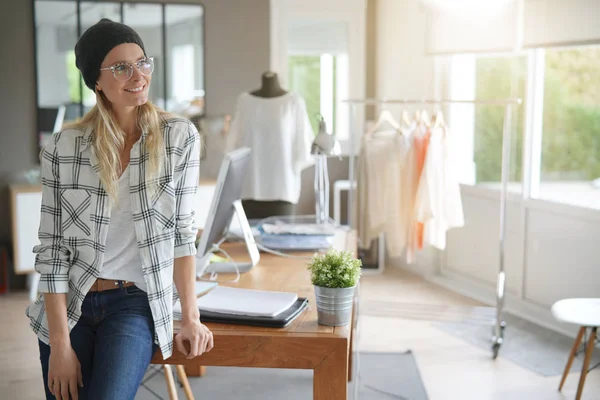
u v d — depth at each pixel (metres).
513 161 5.05
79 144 1.97
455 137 5.71
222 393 3.59
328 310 2.15
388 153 4.29
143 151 1.99
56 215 1.99
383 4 6.52
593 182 4.31
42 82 5.79
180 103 6.07
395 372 3.89
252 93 4.88
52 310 1.94
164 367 2.90
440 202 4.20
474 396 3.56
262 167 4.87
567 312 3.28
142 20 5.92
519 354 4.17
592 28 4.09
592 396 3.54
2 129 5.74
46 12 5.73
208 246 2.79
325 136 3.53
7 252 5.64
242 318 2.17
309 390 3.64
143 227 1.98
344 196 6.56
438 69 5.73
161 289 2.00
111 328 1.96
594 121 4.29
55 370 1.92
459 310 4.29
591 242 4.29
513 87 5.05
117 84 1.93
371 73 6.72
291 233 3.45
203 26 6.06
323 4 6.41
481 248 5.46
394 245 4.34
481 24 4.34
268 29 6.21
